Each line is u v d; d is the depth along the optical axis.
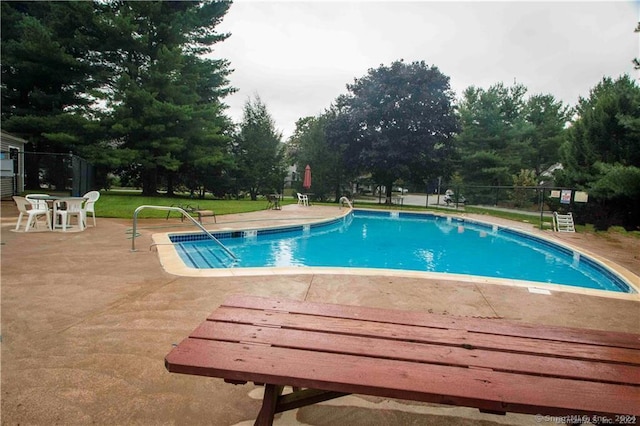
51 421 1.78
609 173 11.61
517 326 1.83
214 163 20.61
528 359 1.47
